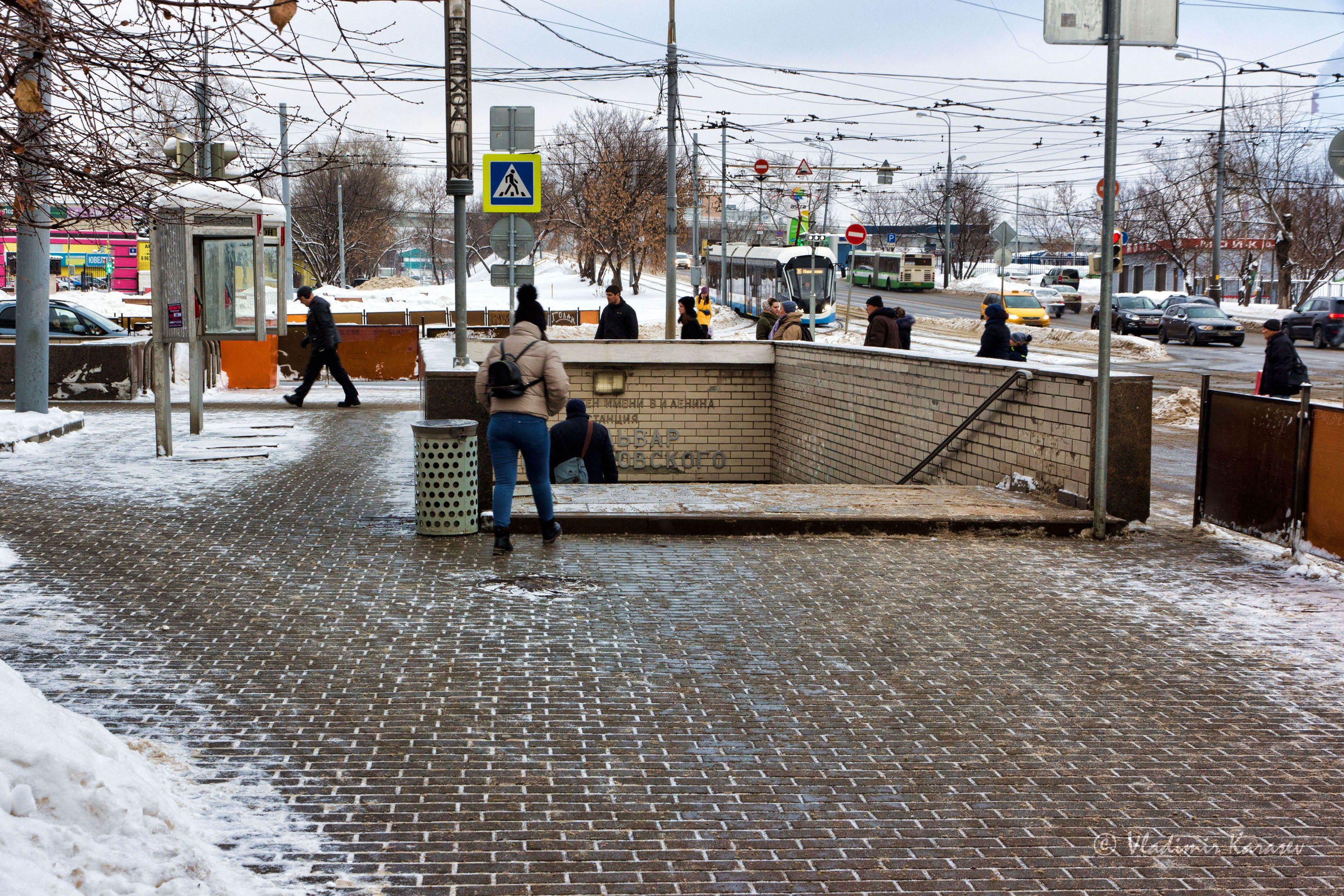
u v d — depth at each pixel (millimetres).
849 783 4395
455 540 8453
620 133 64875
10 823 3119
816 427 15312
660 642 6098
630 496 9695
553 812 4082
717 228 90562
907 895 3555
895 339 16547
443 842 3824
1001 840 3947
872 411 13414
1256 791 4391
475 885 3537
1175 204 62875
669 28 26812
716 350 16812
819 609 6781
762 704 5219
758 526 8734
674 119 27297
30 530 8359
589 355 16734
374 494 10227
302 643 5941
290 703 5086
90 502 9492
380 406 18234
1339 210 56375
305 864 3625
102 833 3350
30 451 12305
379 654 5805
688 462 17125
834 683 5523
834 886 3604
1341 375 28938
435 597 6887
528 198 13562
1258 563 8141
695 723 4969
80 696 5047
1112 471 9070
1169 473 13117
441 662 5695
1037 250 126438
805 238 45625
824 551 8266
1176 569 7930
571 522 8664
